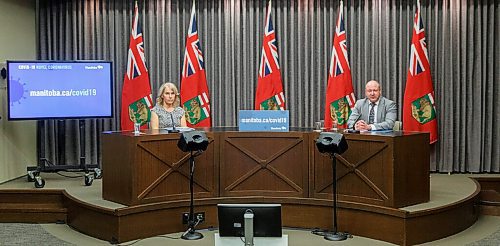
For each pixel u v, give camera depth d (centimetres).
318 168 512
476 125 722
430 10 723
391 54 735
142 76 720
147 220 493
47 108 651
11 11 674
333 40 743
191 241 479
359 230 492
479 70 719
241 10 748
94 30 746
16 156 682
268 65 725
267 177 525
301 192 519
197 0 747
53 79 652
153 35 750
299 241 477
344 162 496
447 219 489
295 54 748
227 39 745
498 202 578
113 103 704
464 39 718
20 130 693
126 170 493
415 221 464
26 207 565
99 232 495
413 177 488
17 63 636
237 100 750
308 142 515
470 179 659
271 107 727
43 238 497
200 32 750
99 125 751
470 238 486
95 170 664
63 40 748
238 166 525
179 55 750
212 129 552
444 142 725
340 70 713
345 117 716
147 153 494
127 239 481
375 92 561
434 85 726
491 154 725
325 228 510
